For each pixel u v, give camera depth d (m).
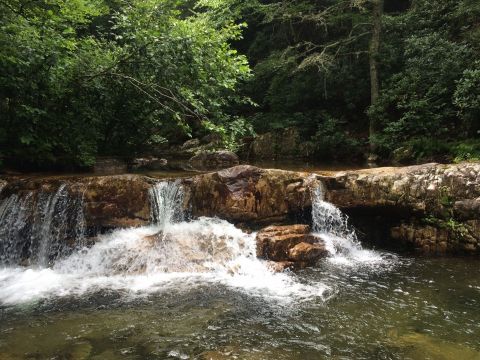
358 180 7.16
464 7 10.98
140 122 10.41
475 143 9.12
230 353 3.58
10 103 7.71
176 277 5.54
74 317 4.32
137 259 5.87
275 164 11.95
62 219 6.45
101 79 9.10
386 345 3.74
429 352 3.61
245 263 5.88
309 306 4.62
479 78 8.74
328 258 6.36
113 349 3.64
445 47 10.25
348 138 13.10
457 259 6.32
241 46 19.09
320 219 7.16
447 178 6.65
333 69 13.88
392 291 5.05
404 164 10.57
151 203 6.87
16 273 5.88
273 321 4.23
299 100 15.10
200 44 8.59
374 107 12.12
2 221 6.57
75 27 10.15
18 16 7.61
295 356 3.55
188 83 8.99
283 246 6.11
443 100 10.40
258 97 16.92
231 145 9.02
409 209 6.81
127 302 4.73
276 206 6.98
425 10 12.66
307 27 16.27
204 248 6.11
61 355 3.53
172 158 13.92
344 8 13.96
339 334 3.96
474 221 6.36
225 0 14.94
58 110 8.54
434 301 4.74
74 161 8.87
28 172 8.45
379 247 7.15
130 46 8.76
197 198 7.02
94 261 5.97
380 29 12.76
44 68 7.80
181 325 4.13
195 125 15.95
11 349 3.63
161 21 8.61
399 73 11.80
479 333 3.96
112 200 6.67
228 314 4.40
